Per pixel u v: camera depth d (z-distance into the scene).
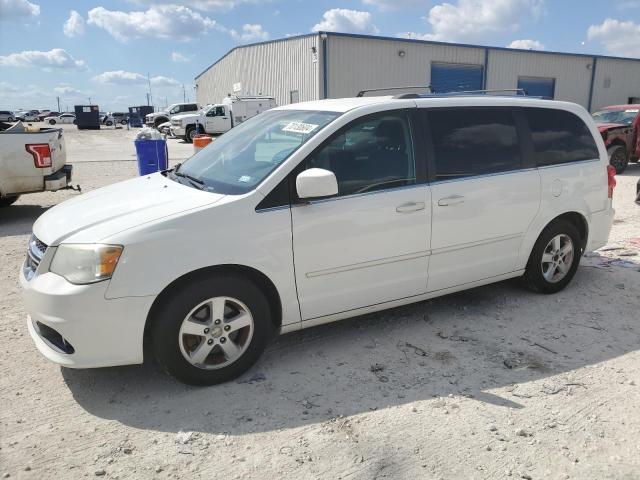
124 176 14.00
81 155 20.88
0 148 7.72
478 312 4.50
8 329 4.19
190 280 3.14
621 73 36.75
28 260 3.41
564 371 3.51
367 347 3.87
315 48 25.83
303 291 3.49
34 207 9.63
